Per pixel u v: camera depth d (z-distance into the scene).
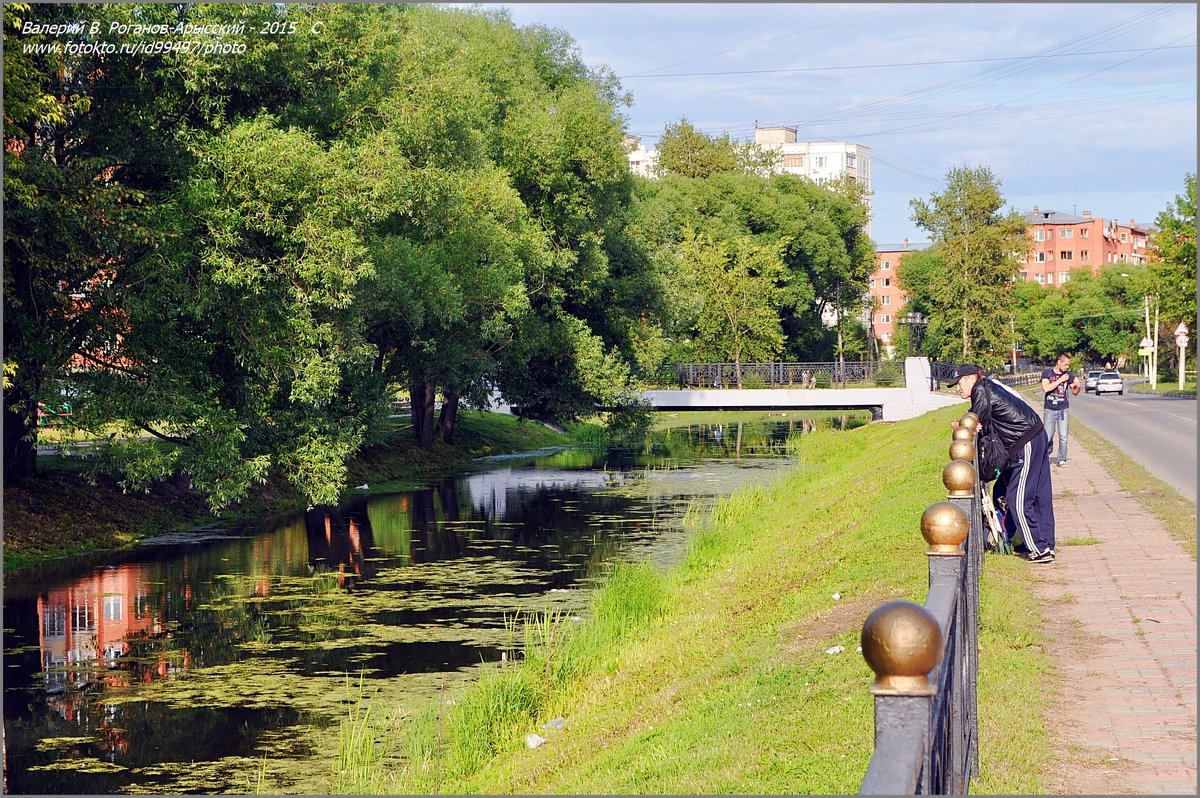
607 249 44.59
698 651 10.84
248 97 22.64
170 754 10.37
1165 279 61.62
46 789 9.58
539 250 36.31
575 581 18.08
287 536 23.30
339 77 24.62
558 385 41.06
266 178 20.61
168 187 21.48
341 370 27.45
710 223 80.94
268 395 22.81
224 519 25.42
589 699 10.61
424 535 23.20
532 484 32.75
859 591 10.91
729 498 27.95
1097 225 179.88
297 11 22.16
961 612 4.61
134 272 20.14
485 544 21.94
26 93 17.80
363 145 23.08
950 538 4.27
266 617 15.93
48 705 12.08
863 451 35.38
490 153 37.28
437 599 16.86
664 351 47.22
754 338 77.69
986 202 85.62
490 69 38.47
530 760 8.96
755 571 15.06
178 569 19.70
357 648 14.05
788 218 84.44
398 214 31.16
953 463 5.98
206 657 13.85
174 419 20.81
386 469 35.25
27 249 18.73
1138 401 56.44
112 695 12.37
